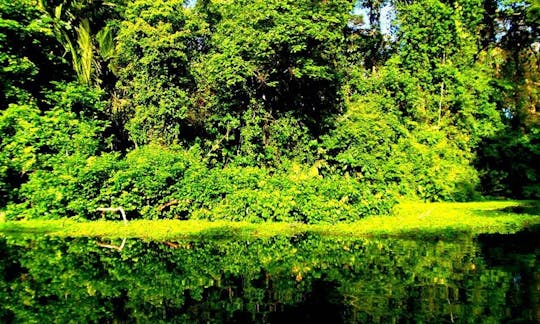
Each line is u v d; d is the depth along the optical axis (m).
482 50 24.52
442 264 9.02
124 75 19.62
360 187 14.78
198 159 16.36
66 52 19.11
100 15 21.67
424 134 20.17
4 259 9.62
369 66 26.41
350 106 20.61
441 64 20.95
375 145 19.75
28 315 6.25
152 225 13.02
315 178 15.58
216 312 6.31
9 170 14.26
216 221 13.77
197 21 19.97
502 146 21.22
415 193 19.22
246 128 18.91
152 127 18.48
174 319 6.06
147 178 14.06
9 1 16.31
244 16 17.69
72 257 9.83
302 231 12.80
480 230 13.19
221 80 18.48
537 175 21.33
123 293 7.31
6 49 16.31
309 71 18.27
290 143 19.53
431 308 6.25
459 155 20.59
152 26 18.28
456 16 21.00
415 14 21.36
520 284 7.42
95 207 13.78
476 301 6.53
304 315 6.09
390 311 6.15
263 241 11.67
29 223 13.09
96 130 17.31
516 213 15.87
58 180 13.68
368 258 9.75
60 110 15.87
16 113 14.70
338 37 18.06
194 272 8.66
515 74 24.05
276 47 17.72
